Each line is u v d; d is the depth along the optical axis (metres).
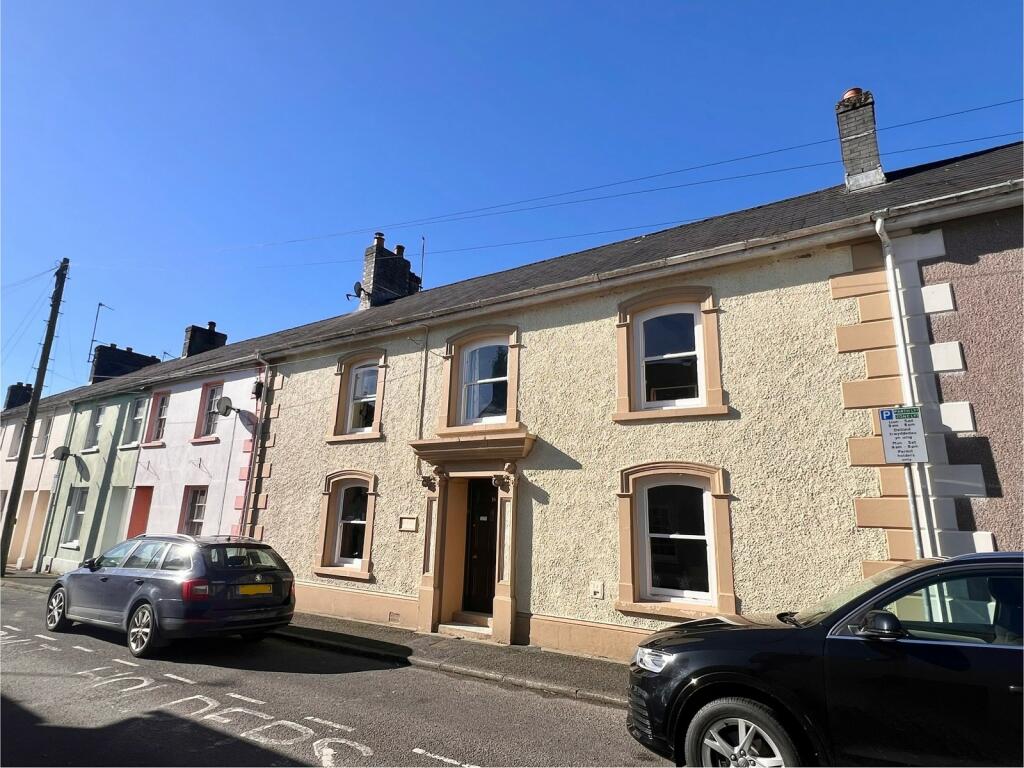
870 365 6.87
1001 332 6.21
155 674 6.91
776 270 7.76
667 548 7.94
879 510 6.47
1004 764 3.15
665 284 8.56
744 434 7.48
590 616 8.09
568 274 10.63
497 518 9.36
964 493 6.04
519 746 4.93
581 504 8.55
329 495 11.81
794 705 3.66
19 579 16.30
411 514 10.45
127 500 16.81
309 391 12.97
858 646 3.66
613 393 8.66
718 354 7.89
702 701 4.04
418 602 9.84
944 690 3.36
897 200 7.54
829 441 6.93
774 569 6.95
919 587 3.75
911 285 6.79
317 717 5.51
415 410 10.96
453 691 6.55
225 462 14.09
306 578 11.68
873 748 3.46
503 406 10.05
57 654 7.81
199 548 8.16
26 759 4.35
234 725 5.23
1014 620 3.43
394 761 4.55
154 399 17.39
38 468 21.81
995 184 6.54
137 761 4.38
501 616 8.75
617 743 5.04
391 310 14.91
